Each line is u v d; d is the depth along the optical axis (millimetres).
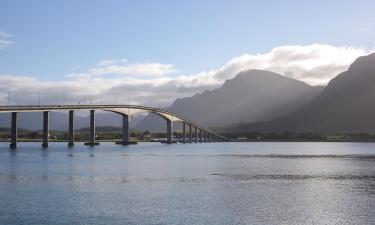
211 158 154000
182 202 60656
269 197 64875
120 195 66000
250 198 63906
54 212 54125
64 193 67438
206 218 51688
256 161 139500
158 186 75688
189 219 51219
